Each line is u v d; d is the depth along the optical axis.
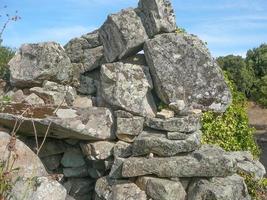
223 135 4.02
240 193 3.42
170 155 3.44
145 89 3.81
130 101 3.74
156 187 3.37
